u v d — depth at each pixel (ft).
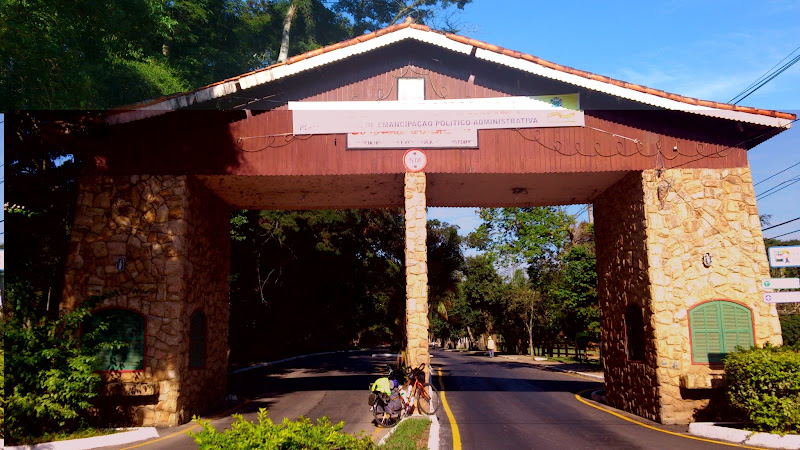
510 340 174.81
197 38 97.60
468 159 48.52
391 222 109.91
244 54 115.14
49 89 43.80
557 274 112.37
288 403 55.52
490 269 169.17
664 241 47.24
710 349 45.57
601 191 57.72
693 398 44.57
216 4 102.12
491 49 47.21
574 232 118.73
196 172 47.39
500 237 109.40
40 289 61.31
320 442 17.81
